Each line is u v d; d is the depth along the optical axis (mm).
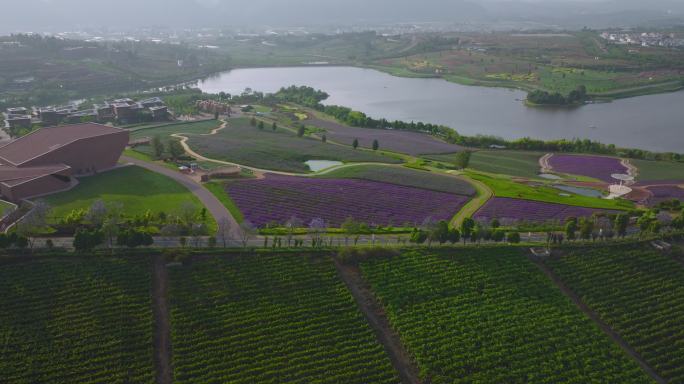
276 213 127062
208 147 190500
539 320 91500
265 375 78500
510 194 146750
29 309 85312
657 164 194250
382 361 81438
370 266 100125
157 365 79625
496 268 102562
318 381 77875
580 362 84500
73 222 111062
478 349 84938
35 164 141750
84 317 85125
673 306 96562
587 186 164375
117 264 95812
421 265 101812
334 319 88688
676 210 139125
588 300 96750
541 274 102000
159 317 87438
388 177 158250
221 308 89312
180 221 113062
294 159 182625
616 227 114438
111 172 155500
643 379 82375
